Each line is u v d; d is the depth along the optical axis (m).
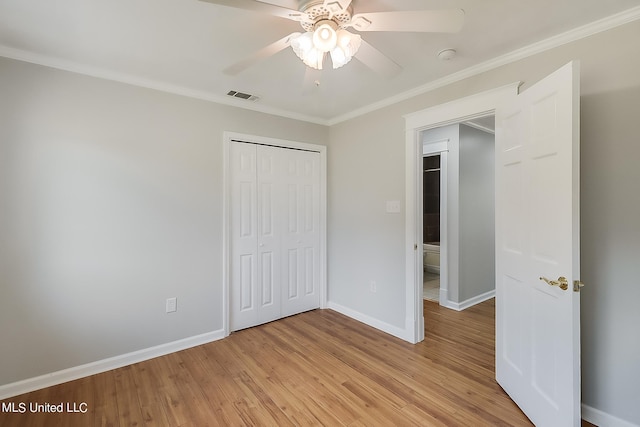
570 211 1.47
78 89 2.25
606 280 1.73
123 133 2.43
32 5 1.58
